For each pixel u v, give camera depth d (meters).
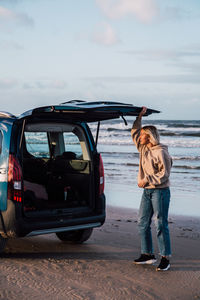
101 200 5.46
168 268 4.68
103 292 3.88
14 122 4.92
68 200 5.65
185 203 10.23
